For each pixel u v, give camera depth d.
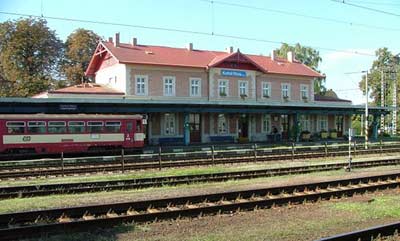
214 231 10.41
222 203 13.17
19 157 29.25
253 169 22.22
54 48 60.97
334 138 53.19
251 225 10.98
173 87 45.97
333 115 55.78
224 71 48.84
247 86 50.41
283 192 15.09
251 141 47.84
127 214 11.63
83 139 30.58
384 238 9.46
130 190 16.44
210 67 47.69
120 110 35.25
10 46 57.50
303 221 11.30
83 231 10.47
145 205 12.45
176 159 26.31
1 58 58.34
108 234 10.25
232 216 12.01
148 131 42.34
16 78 57.56
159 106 37.75
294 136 47.38
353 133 22.73
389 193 15.72
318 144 41.84
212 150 25.48
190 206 12.78
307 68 57.53
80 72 61.41
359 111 51.19
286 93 53.91
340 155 31.34
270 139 49.16
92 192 16.11
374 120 53.66
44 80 58.59
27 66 59.09
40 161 24.44
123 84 43.94
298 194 14.62
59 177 20.33
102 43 46.69
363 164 24.56
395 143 38.88
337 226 10.77
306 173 21.67
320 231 10.29
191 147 38.03
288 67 55.56
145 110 36.94
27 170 22.03
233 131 47.66
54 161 24.53
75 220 10.91
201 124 45.50
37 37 58.41
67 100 31.94
